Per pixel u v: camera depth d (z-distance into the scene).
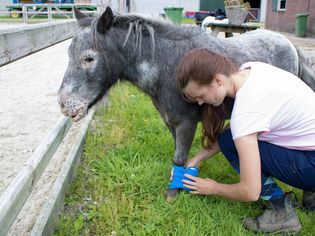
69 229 2.32
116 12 2.55
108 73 2.43
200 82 1.87
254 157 1.88
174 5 25.31
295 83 2.01
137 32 2.40
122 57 2.44
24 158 3.40
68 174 2.71
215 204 2.54
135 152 3.29
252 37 2.87
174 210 2.48
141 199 2.66
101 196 2.66
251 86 1.89
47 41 3.08
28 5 18.78
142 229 2.32
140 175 2.89
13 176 3.07
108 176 2.90
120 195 2.69
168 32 2.44
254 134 1.87
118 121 4.05
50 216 2.23
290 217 2.28
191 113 2.46
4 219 1.73
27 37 2.42
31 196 2.77
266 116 1.87
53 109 4.79
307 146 2.00
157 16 2.54
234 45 2.68
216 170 2.97
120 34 2.41
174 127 2.61
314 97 2.04
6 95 5.45
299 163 2.04
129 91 5.16
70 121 3.52
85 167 3.08
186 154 2.61
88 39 2.33
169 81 2.40
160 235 2.25
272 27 17.20
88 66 2.35
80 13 2.49
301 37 13.42
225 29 6.28
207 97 1.94
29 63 8.10
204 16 13.55
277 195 2.25
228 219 2.39
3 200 1.83
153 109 4.44
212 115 2.24
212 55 1.90
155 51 2.41
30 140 3.80
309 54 7.71
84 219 2.44
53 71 7.19
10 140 3.80
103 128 3.87
